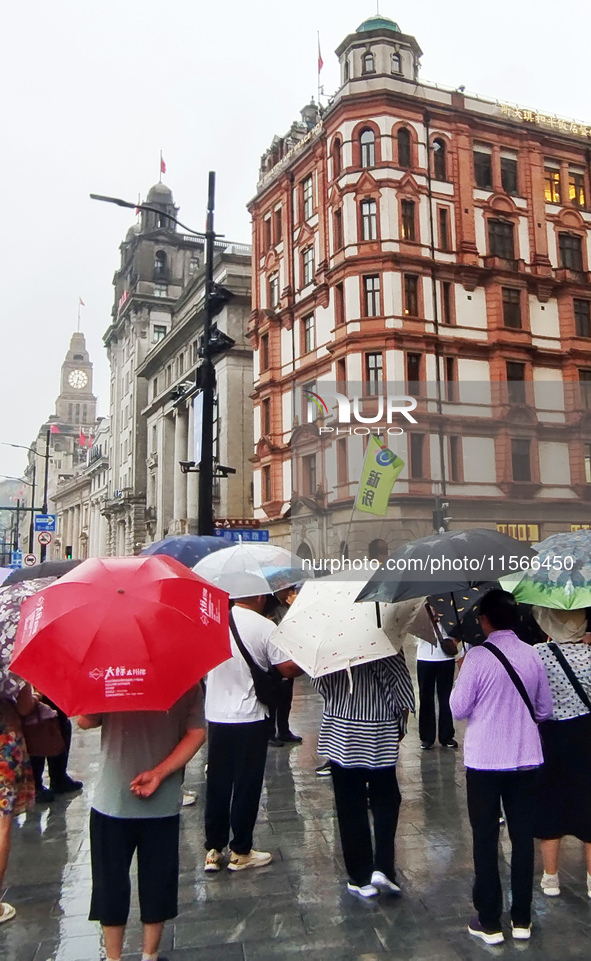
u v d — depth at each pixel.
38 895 4.65
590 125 34.94
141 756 3.56
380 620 4.33
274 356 35.00
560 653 4.41
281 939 3.97
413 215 30.11
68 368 176.38
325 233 31.31
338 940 3.95
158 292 66.00
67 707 3.02
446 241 31.00
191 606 3.35
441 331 30.05
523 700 3.98
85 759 8.27
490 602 4.19
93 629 3.12
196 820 6.11
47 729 4.56
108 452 74.06
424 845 5.25
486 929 3.87
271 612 6.14
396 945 3.88
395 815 4.50
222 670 5.01
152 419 55.31
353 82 30.52
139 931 4.16
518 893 3.91
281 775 7.22
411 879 4.70
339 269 29.91
